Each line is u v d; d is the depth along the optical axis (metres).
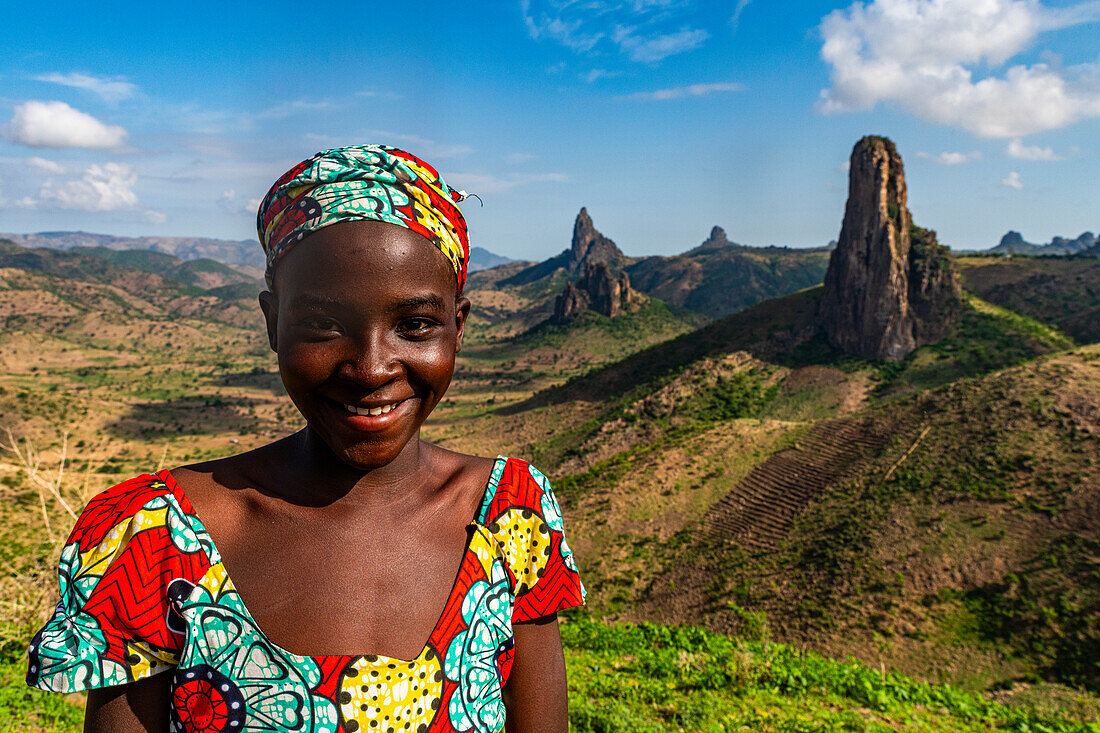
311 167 1.11
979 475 52.75
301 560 1.05
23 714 6.79
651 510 62.47
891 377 104.31
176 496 1.05
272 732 0.98
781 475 63.03
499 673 1.17
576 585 1.27
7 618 8.63
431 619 1.08
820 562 47.84
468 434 135.12
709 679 11.35
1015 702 18.56
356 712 0.99
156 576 1.00
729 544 54.06
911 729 10.00
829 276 116.44
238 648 1.00
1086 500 46.00
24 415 144.75
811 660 12.38
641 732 8.37
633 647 14.74
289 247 1.08
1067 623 37.12
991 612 39.69
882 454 60.12
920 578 43.75
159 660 1.01
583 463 105.44
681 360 127.81
